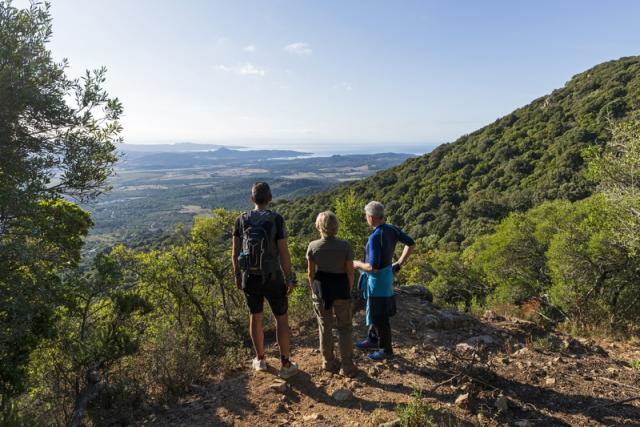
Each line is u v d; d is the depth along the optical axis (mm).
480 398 3338
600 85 63125
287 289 3781
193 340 5191
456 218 52125
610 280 10195
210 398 3518
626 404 3287
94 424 3262
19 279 4668
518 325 5473
